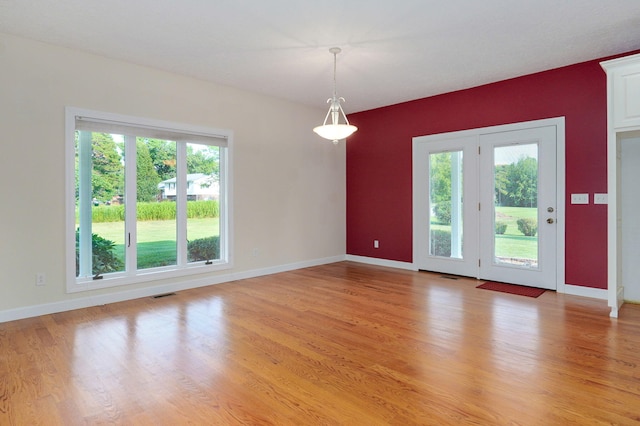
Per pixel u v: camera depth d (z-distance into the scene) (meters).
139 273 4.17
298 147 5.73
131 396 2.05
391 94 5.21
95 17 2.97
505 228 4.66
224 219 4.89
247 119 5.05
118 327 3.14
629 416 1.82
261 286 4.59
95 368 2.38
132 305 3.79
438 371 2.32
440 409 1.91
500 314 3.44
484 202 4.83
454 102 5.08
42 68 3.43
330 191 6.27
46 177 3.48
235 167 4.93
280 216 5.50
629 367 2.34
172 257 4.46
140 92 4.05
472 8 2.85
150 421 1.82
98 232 3.90
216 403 1.98
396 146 5.77
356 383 2.18
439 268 5.32
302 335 2.95
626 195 3.78
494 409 1.90
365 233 6.27
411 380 2.21
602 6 2.82
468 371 2.32
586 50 3.68
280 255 5.51
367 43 3.48
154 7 2.82
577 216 4.08
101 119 3.79
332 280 4.92
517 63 4.02
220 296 4.13
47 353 2.61
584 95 4.00
